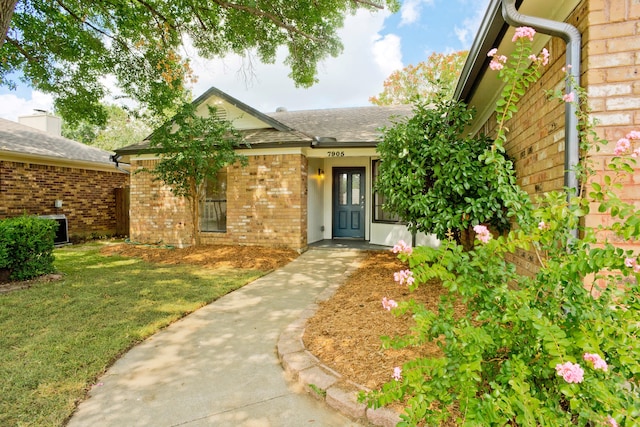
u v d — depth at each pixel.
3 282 5.43
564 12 2.66
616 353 1.52
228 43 8.03
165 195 9.29
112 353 3.09
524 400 1.35
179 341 3.42
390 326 3.44
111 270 6.55
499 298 1.75
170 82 8.06
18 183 9.56
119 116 26.36
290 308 4.37
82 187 11.42
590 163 2.21
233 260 7.23
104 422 2.20
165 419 2.23
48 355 3.03
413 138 4.75
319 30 7.54
